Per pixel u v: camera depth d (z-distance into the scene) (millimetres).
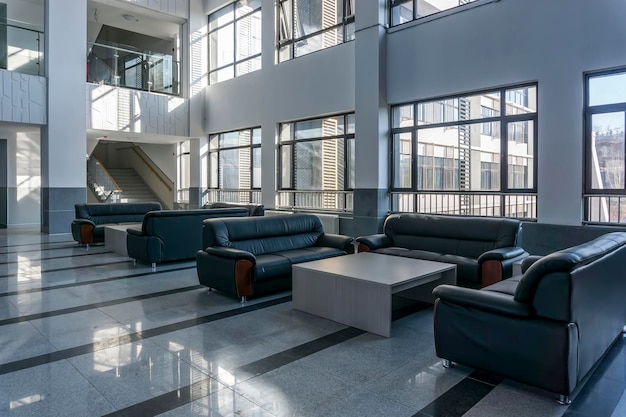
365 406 2412
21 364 2957
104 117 10641
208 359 3053
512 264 4523
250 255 4504
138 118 11273
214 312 4164
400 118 8148
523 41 6395
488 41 6766
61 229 10008
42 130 9930
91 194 14195
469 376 2793
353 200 8477
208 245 4934
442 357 2893
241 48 11500
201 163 12633
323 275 3986
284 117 10109
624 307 3365
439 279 4445
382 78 8023
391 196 8297
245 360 3039
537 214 6344
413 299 4699
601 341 2867
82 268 6246
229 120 11789
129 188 15508
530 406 2416
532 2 6289
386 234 6105
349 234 8711
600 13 5703
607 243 2977
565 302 2377
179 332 3605
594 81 5891
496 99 6867
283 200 10438
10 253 7531
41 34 9766
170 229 6332
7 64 9273
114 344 3328
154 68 11789
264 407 2396
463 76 7074
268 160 10562
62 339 3428
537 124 6395
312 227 5980
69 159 10031
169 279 5574
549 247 6188
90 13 11781
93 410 2359
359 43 8227
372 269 4094
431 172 7758
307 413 2336
